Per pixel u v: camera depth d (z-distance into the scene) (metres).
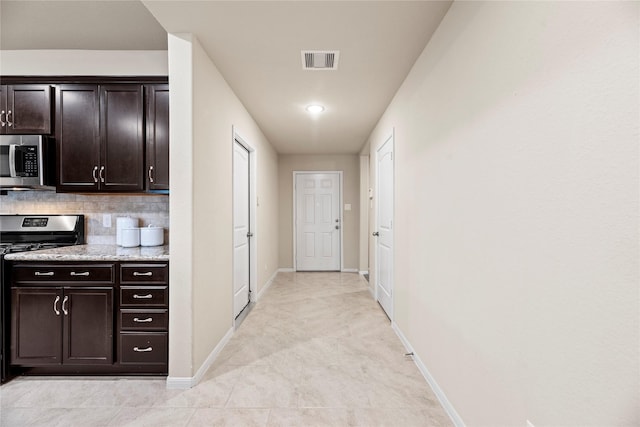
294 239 5.94
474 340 1.47
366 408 1.79
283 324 3.16
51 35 2.44
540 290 1.03
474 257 1.47
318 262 5.98
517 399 1.16
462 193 1.60
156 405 1.82
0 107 2.57
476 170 1.45
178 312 2.01
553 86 0.96
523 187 1.12
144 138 2.57
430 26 1.95
